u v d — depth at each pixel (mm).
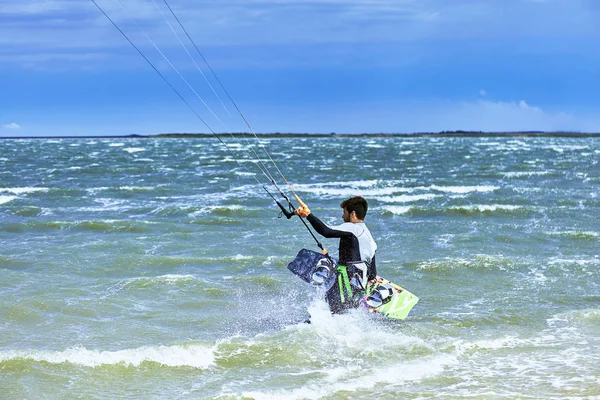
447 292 10086
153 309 9062
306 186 28094
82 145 108750
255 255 12922
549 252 13281
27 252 12906
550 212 19078
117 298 9539
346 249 8016
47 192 24344
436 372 6496
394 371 6504
